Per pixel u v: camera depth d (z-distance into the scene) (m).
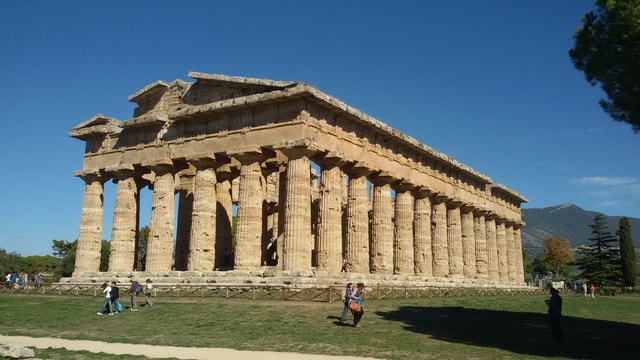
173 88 52.62
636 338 27.08
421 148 56.84
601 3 24.66
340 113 46.66
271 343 23.12
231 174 54.12
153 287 44.12
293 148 42.72
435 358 20.12
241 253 44.16
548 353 21.81
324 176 46.03
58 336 26.05
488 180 72.38
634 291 88.56
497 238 79.06
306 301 35.53
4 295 45.22
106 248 106.69
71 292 46.34
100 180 55.69
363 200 48.72
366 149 49.78
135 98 55.12
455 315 33.28
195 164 48.22
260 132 44.91
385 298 40.09
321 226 45.22
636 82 23.11
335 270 44.47
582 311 43.16
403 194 55.75
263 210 58.72
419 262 57.88
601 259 108.81
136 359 19.36
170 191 50.38
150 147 51.53
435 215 62.22
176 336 25.31
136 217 54.25
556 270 169.25
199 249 46.09
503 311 37.69
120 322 30.14
